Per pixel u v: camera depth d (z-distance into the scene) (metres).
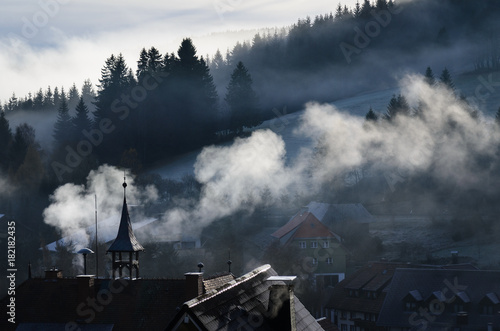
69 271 90.50
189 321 18.81
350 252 114.75
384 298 92.75
